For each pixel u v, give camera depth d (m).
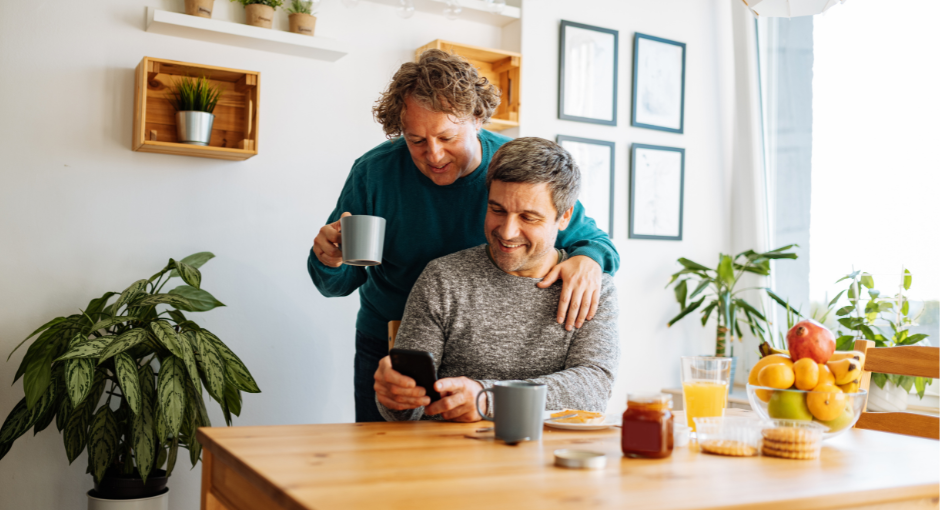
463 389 1.21
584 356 1.43
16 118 2.36
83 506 2.44
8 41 2.35
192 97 2.44
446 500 0.73
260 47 2.66
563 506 0.72
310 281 2.78
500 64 3.09
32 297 2.38
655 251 3.42
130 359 2.09
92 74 2.45
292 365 2.75
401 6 2.57
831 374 1.11
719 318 3.32
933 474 0.93
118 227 2.48
